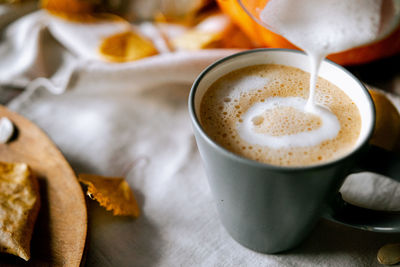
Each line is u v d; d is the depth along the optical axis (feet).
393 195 1.14
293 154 0.92
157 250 1.08
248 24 1.30
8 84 1.50
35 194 1.11
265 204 0.92
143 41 1.49
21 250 1.01
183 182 1.21
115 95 1.46
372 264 1.03
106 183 1.17
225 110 1.00
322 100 1.01
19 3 1.64
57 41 1.57
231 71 1.06
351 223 0.97
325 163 0.85
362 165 0.92
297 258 1.05
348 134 0.95
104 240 1.10
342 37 0.94
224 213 1.03
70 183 1.14
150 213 1.15
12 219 1.04
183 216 1.14
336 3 0.93
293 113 0.98
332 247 1.06
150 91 1.47
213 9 1.56
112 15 1.62
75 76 1.40
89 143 1.32
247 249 1.07
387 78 1.36
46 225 1.07
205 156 0.92
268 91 1.03
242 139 0.95
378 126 1.17
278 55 1.05
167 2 1.57
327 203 0.94
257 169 0.85
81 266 1.02
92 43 1.49
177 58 1.38
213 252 1.07
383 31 0.97
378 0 0.93
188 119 1.39
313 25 0.94
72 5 1.56
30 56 1.49
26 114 1.40
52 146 1.22
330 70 1.02
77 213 1.08
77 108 1.43
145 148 1.30
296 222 0.96
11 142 1.24
